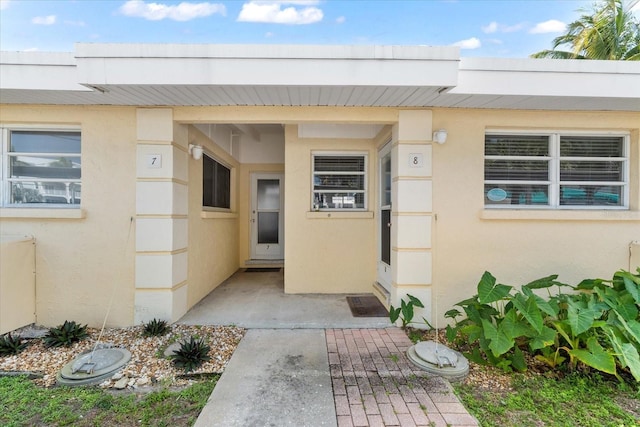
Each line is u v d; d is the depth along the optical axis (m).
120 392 2.62
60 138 4.07
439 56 3.26
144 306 3.97
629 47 10.77
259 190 7.76
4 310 3.49
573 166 4.34
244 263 7.54
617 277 3.47
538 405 2.49
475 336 3.10
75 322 3.79
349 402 2.49
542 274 4.13
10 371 2.91
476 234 4.10
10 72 3.33
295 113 3.96
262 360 3.13
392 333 3.81
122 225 3.96
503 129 4.20
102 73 3.15
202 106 3.94
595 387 2.73
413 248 4.04
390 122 4.08
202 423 2.22
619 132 4.25
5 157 3.96
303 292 5.41
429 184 4.04
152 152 3.95
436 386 2.73
